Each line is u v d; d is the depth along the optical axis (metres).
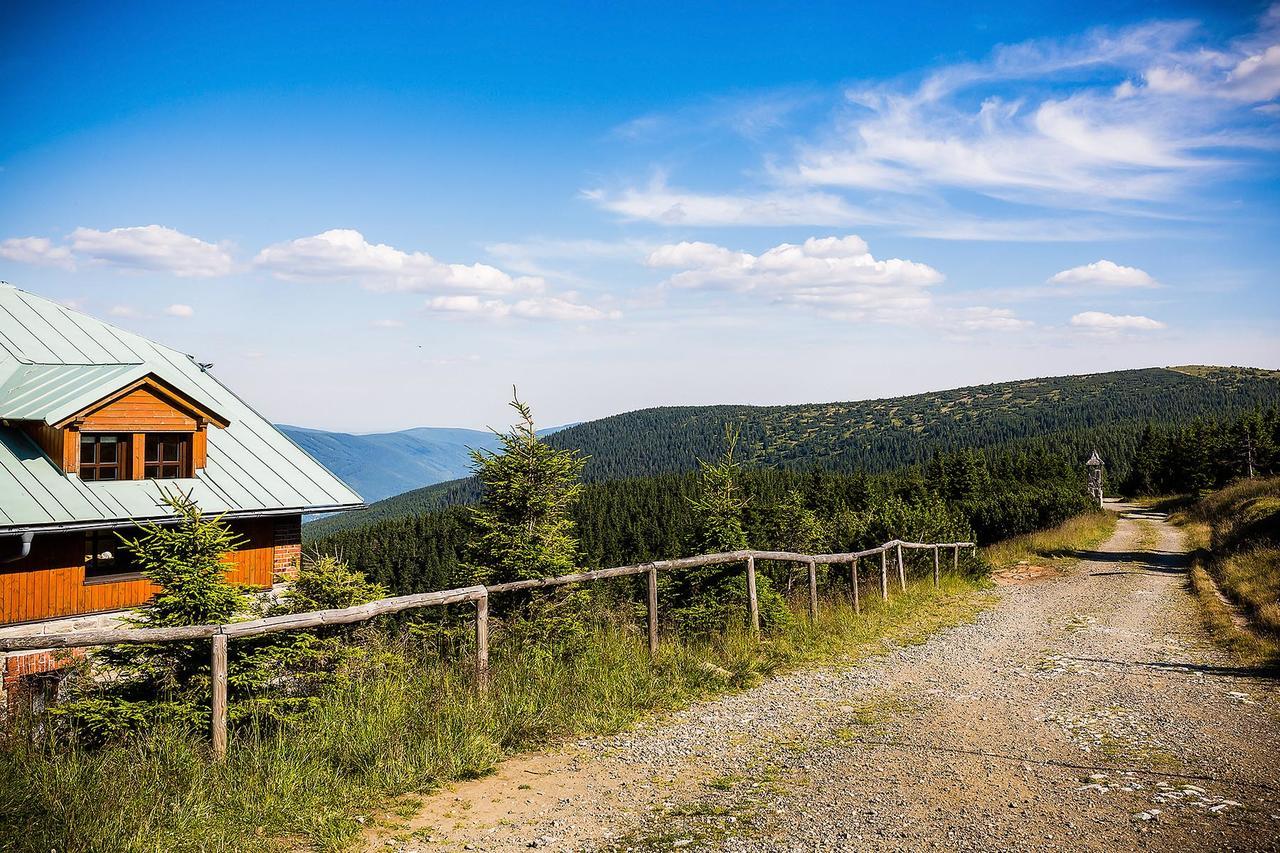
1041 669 11.02
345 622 7.41
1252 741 7.46
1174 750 7.21
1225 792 6.05
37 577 14.87
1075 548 32.44
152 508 16.17
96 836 4.92
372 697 7.70
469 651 9.05
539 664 9.08
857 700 9.16
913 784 6.36
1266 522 25.64
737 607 12.23
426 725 7.20
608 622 10.88
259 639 8.06
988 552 31.33
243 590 8.41
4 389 17.31
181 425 17.66
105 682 7.71
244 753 6.53
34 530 14.38
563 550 11.60
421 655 9.09
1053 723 8.20
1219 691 9.61
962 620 15.58
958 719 8.36
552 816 5.75
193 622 7.88
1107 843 5.13
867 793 6.17
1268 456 65.31
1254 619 14.65
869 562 19.22
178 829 5.21
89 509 15.35
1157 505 71.44
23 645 6.16
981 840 5.22
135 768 6.00
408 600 7.85
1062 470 69.81
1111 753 7.13
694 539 13.28
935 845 5.16
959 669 11.00
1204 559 26.38
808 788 6.30
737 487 13.99
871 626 13.82
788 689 9.63
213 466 18.50
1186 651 12.35
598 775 6.62
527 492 11.62
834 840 5.27
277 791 5.89
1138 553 31.19
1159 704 9.00
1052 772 6.61
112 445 16.98
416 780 6.32
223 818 5.45
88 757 6.23
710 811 5.83
